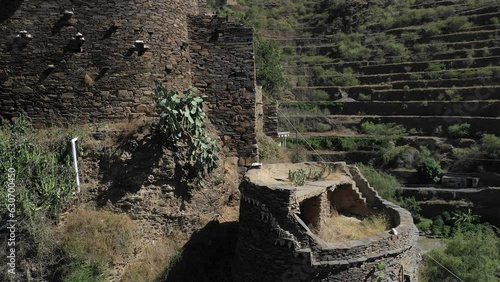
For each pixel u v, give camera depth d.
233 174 13.12
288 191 9.18
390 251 9.57
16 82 11.84
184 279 10.75
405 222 10.59
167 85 12.52
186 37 13.30
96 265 9.49
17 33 11.77
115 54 11.96
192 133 11.62
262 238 9.55
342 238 10.42
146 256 10.70
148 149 11.14
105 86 11.93
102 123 11.80
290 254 9.05
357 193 12.42
